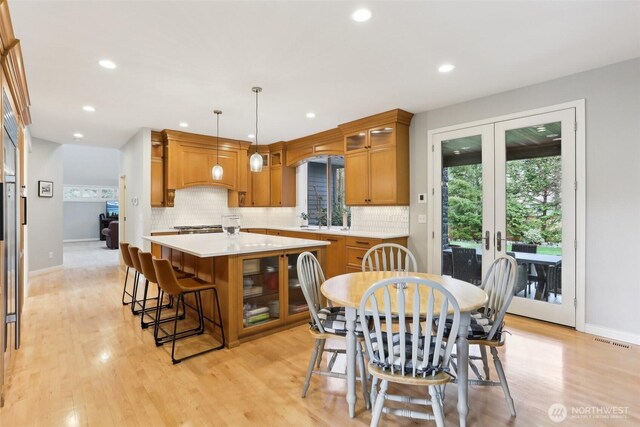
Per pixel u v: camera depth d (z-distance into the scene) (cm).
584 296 318
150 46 261
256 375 242
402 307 160
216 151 598
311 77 324
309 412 199
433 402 163
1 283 210
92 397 213
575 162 322
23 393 217
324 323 219
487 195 382
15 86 263
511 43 261
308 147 599
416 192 449
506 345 289
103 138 598
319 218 613
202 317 330
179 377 238
